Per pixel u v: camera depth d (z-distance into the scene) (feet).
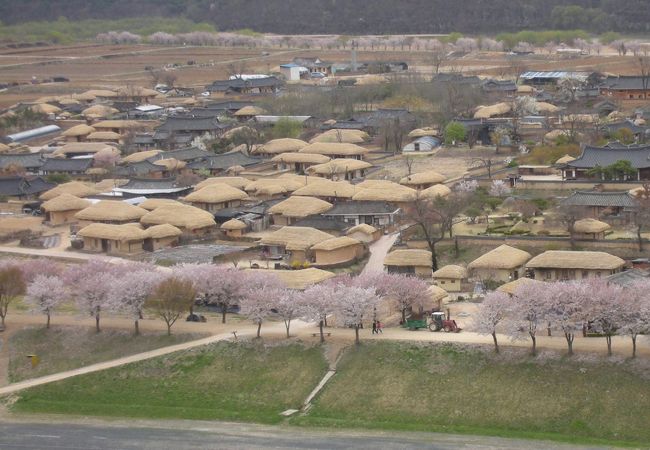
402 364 490.49
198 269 581.12
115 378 517.14
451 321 516.73
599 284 491.31
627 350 474.08
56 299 574.56
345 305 508.94
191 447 438.40
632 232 651.25
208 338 539.29
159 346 540.93
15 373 540.11
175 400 495.41
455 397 465.06
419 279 565.94
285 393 488.85
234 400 490.08
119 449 441.27
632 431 429.79
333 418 463.83
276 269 631.56
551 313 476.95
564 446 420.36
